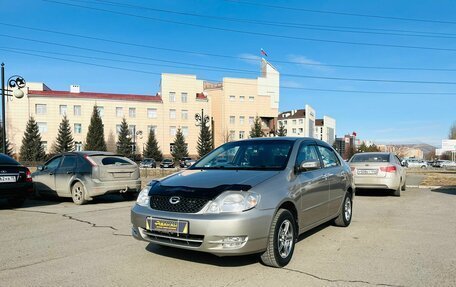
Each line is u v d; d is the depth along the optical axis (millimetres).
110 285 3932
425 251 5219
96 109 63406
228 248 4027
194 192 4293
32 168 25047
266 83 82375
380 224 7160
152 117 69938
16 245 5555
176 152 68750
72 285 3938
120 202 10578
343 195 6746
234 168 5203
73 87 67438
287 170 5027
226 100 77688
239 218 4039
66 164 10516
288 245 4680
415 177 22000
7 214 8406
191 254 4973
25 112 61594
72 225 7066
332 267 4508
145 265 4551
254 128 74562
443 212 8594
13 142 60781
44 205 10000
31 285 3943
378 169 11312
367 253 5117
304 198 5152
